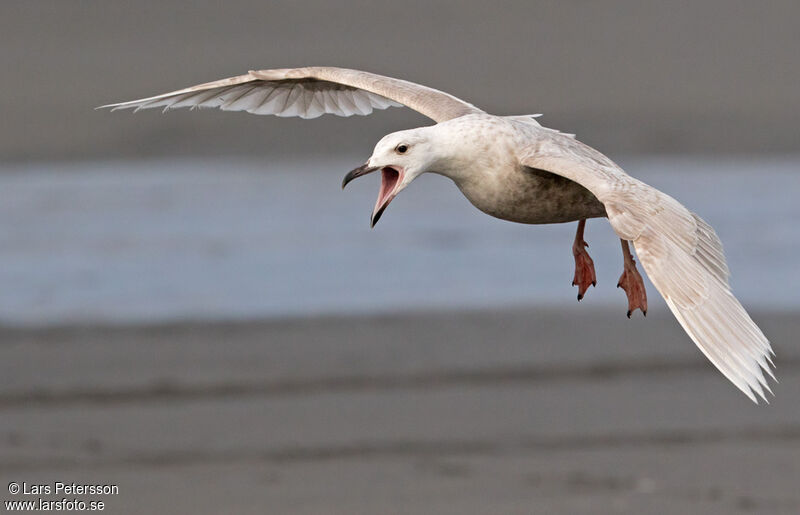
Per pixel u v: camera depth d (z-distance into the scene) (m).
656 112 34.38
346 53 41.09
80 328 16.20
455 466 12.27
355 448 12.66
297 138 29.77
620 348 15.62
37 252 19.67
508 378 14.61
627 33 43.44
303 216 22.12
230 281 18.28
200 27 43.28
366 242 20.41
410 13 45.81
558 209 9.87
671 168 28.12
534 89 37.53
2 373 14.56
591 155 9.65
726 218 22.12
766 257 19.59
